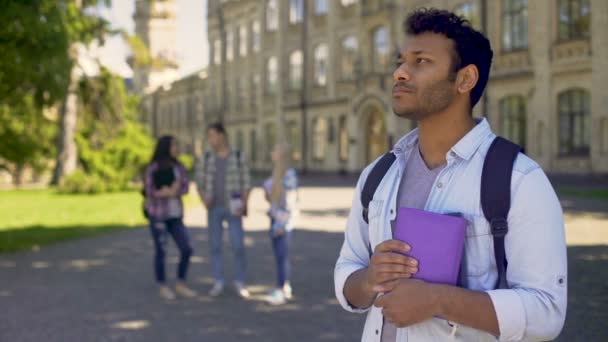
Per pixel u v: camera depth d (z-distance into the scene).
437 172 1.74
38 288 7.82
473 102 1.76
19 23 9.65
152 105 71.31
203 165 7.30
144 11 69.56
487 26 27.62
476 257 1.62
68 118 31.45
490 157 1.65
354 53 37.22
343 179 35.09
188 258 7.39
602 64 22.91
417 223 1.60
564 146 24.72
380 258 1.59
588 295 6.63
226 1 53.31
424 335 1.64
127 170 29.17
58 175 31.98
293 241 11.55
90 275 8.70
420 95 1.68
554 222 1.58
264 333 5.69
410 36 1.73
